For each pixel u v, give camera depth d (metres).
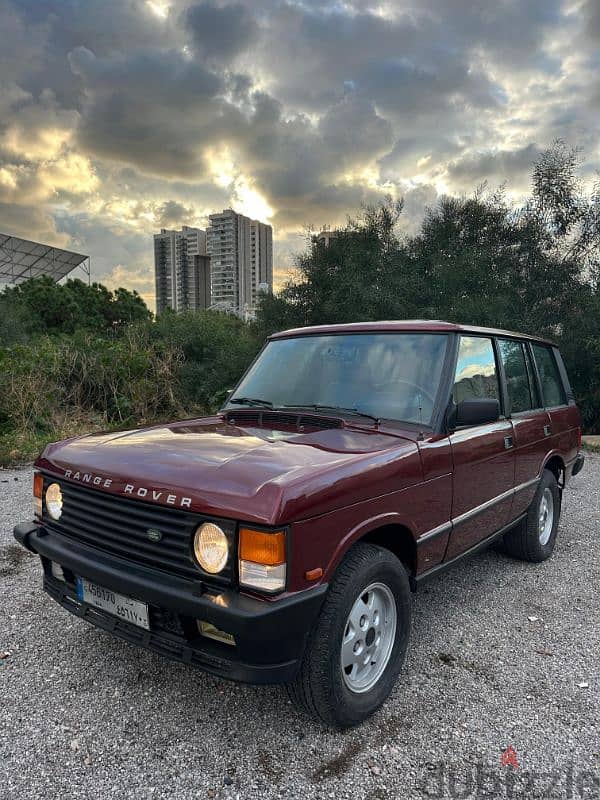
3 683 3.01
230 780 2.37
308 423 3.30
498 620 3.86
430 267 13.58
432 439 3.17
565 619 3.89
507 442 4.02
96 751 2.52
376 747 2.59
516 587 4.43
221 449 2.76
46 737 2.61
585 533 5.89
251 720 2.75
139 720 2.73
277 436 3.04
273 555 2.20
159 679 3.07
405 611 2.94
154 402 12.06
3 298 30.75
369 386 3.47
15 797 2.25
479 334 3.93
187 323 15.30
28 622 3.67
